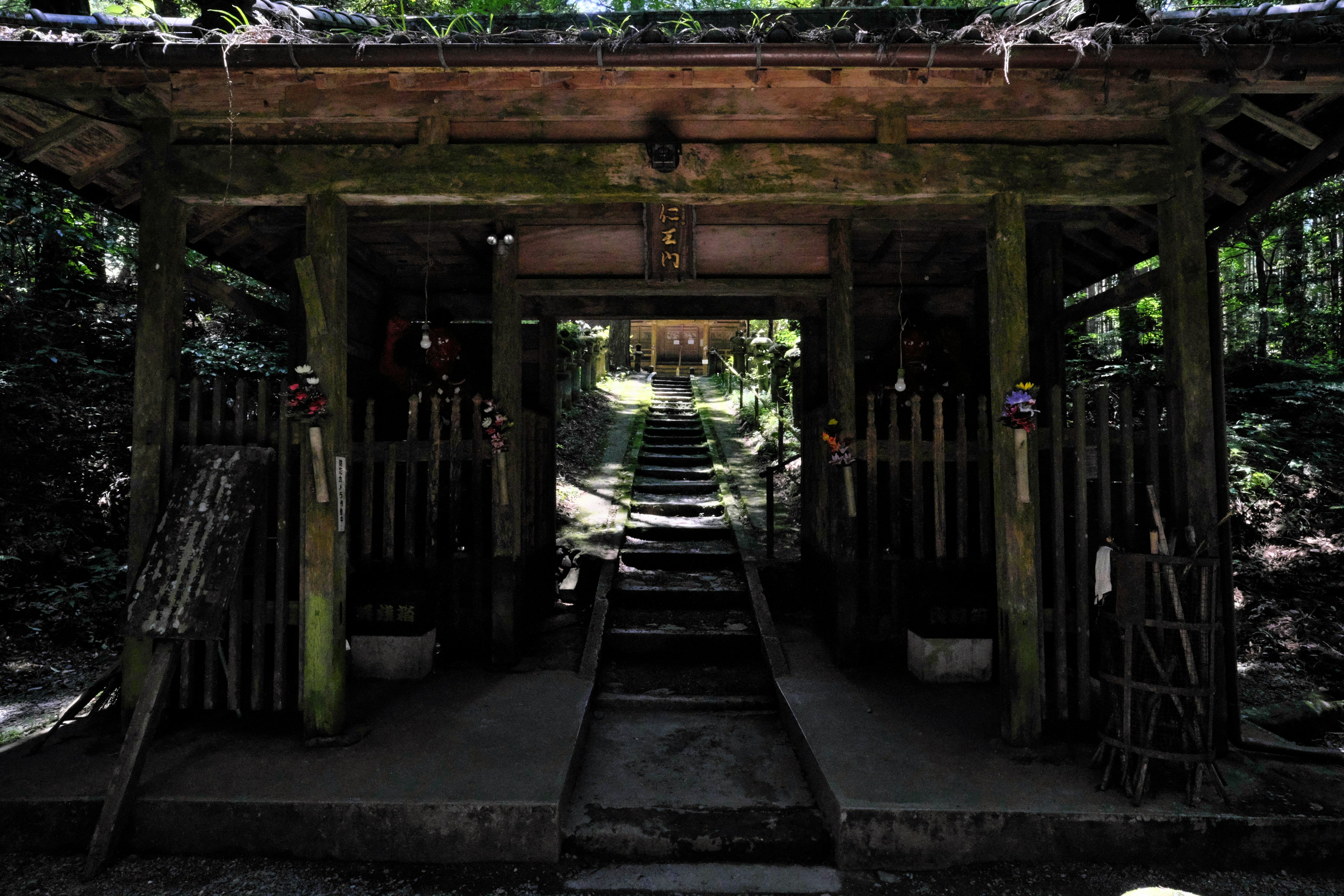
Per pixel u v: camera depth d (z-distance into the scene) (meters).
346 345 3.39
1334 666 4.48
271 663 3.72
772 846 2.74
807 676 4.09
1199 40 2.78
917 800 2.68
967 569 4.24
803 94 3.29
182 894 2.47
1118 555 2.88
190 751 3.09
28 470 5.57
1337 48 2.77
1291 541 5.90
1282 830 2.59
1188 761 2.68
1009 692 3.17
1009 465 3.21
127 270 7.94
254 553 3.41
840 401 4.16
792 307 5.52
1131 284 3.86
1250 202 3.23
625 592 5.26
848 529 4.22
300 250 4.68
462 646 4.42
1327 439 7.05
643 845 2.74
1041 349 4.73
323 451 3.19
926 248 4.94
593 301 5.65
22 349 6.20
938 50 2.79
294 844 2.67
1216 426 3.23
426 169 3.30
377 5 4.91
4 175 6.08
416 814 2.66
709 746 3.56
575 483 8.12
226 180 3.33
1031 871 2.58
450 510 4.38
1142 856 2.60
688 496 7.96
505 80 3.13
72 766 2.94
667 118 3.31
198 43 2.84
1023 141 3.34
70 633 4.70
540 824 2.67
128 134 3.49
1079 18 3.17
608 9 4.29
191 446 3.36
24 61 2.88
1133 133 3.34
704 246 4.46
